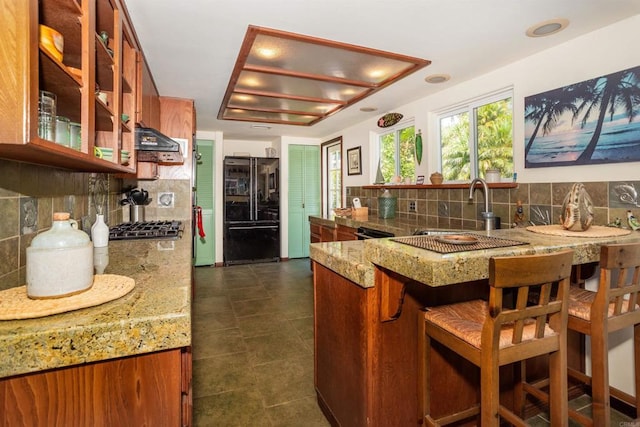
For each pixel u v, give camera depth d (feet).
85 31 3.59
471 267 3.51
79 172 6.10
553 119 7.07
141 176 9.50
